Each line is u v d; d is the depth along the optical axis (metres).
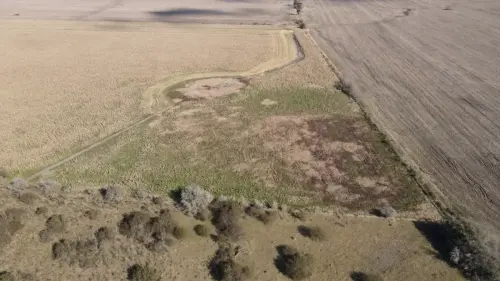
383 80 43.78
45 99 40.47
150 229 23.20
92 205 25.25
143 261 21.67
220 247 22.52
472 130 33.72
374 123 34.88
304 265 21.05
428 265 21.41
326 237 23.16
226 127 34.81
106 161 30.25
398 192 26.80
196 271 21.19
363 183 27.77
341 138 33.03
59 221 23.31
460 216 24.31
